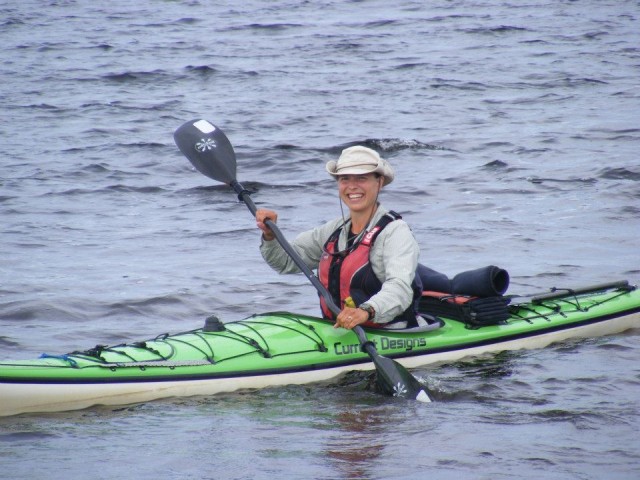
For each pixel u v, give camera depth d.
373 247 14.73
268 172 32.84
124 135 39.44
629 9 81.50
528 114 42.50
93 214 27.44
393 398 13.53
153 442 11.68
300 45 66.31
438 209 27.38
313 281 14.91
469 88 49.44
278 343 14.59
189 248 23.77
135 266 22.03
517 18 77.44
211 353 14.11
